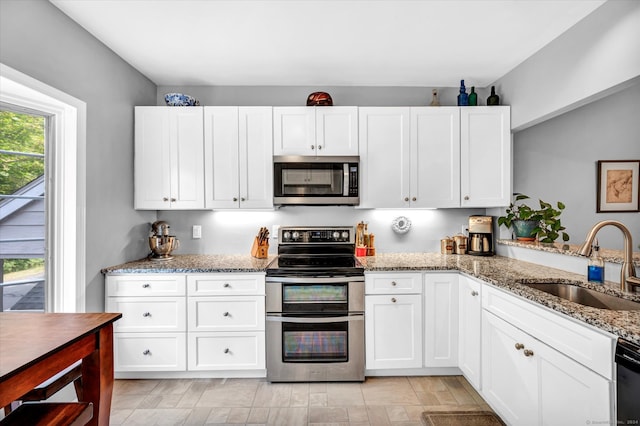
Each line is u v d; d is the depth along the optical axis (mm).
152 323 2408
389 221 3107
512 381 1745
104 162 2355
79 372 1333
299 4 1875
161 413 2041
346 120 2768
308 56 2494
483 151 2787
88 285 2205
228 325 2416
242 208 2754
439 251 3121
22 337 1158
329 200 2732
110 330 1373
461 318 2373
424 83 3006
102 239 2348
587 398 1247
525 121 2576
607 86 1833
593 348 1219
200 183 2738
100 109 2303
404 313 2410
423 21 2041
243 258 2857
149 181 2721
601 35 1867
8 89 1761
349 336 2396
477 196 2791
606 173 3061
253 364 2416
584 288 1812
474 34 2195
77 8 1915
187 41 2283
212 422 1955
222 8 1911
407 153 2783
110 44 2328
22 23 1694
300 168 2723
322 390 2299
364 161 2779
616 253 2016
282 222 3082
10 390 942
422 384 2367
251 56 2496
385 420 1964
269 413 2037
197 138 2732
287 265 2514
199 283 2410
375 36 2219
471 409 2070
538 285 1918
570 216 3092
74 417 1063
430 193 2791
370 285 2404
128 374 2469
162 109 2715
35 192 2012
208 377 2479
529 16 1982
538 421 1534
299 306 2396
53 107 1994
